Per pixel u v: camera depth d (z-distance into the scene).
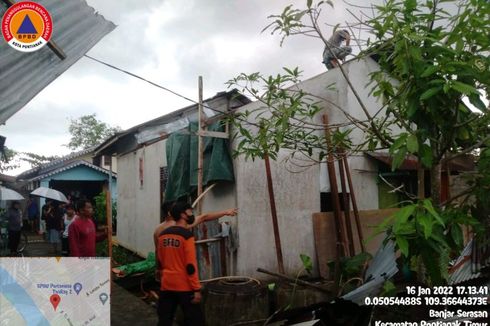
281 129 3.89
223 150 6.10
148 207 9.65
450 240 2.73
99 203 13.69
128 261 9.84
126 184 11.45
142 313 5.52
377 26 2.95
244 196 6.15
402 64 2.74
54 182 20.53
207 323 5.12
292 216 6.62
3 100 1.96
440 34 2.75
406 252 2.31
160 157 9.02
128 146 11.49
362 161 7.48
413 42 2.71
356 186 7.36
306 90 6.46
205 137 6.39
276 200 6.48
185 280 4.12
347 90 7.04
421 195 3.14
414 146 2.53
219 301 5.04
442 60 2.51
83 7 2.56
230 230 6.08
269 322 3.41
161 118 10.02
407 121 3.12
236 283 5.41
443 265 2.45
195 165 6.45
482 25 2.58
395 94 3.23
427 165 2.65
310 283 5.79
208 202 6.80
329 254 6.76
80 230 5.43
